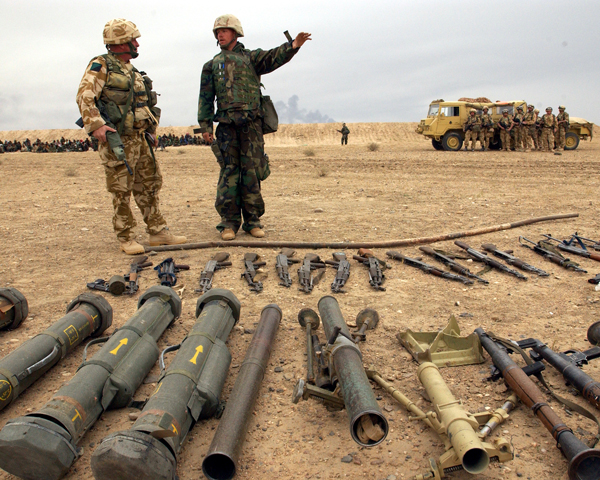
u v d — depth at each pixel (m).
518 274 5.06
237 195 6.58
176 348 3.02
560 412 2.81
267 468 2.41
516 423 2.71
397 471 2.37
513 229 7.02
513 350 3.32
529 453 2.47
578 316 4.09
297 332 3.86
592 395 2.77
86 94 4.93
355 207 8.92
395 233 6.90
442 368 3.30
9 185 12.95
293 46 5.89
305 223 7.59
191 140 48.81
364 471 2.38
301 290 4.75
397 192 10.51
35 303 4.49
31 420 2.20
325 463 2.44
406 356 3.46
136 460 1.99
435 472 2.23
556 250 5.77
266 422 2.77
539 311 4.23
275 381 3.18
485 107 22.11
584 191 10.20
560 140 22.56
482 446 2.14
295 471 2.39
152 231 6.23
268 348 3.23
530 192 10.20
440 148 24.48
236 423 2.41
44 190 11.88
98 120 4.96
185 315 4.18
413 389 3.04
